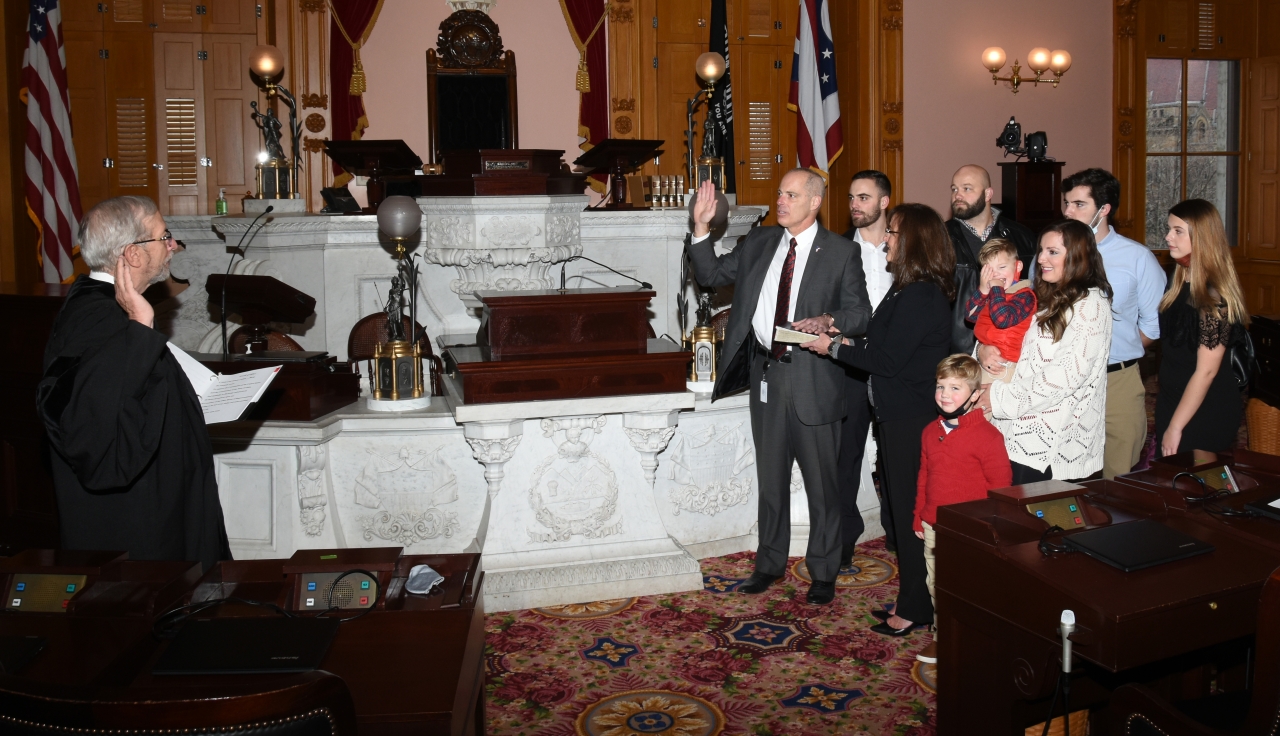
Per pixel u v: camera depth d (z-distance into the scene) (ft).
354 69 26.99
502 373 11.50
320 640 5.65
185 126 26.76
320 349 18.28
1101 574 6.44
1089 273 9.21
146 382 7.49
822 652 10.48
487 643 10.78
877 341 10.51
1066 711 6.15
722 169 20.06
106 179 26.58
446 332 18.15
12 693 4.12
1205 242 9.96
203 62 26.68
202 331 18.69
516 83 28.22
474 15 27.43
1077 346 9.12
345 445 12.37
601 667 10.19
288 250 18.12
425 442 12.46
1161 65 32.91
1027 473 9.41
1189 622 6.16
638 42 28.99
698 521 13.38
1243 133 33.96
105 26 26.30
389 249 18.17
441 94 27.48
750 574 12.84
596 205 28.89
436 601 6.30
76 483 7.60
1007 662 6.91
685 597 12.08
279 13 26.66
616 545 12.34
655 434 12.16
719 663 10.26
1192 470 8.03
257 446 12.07
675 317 19.13
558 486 12.16
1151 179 33.22
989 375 9.53
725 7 26.63
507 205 15.69
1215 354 9.98
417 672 5.40
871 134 29.14
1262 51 33.45
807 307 11.41
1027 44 30.27
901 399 10.51
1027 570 6.54
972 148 29.96
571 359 11.68
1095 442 9.34
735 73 30.07
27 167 24.09
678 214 18.71
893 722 8.96
